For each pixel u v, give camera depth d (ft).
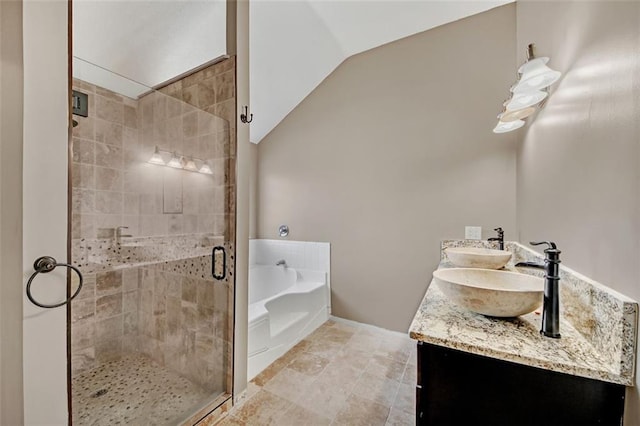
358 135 9.06
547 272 2.80
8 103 2.83
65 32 3.20
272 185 10.89
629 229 2.22
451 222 7.72
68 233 3.25
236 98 5.39
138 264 6.27
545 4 4.81
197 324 5.73
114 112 6.06
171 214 5.97
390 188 8.55
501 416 2.53
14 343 2.89
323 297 9.23
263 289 10.44
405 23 7.71
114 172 6.16
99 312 6.12
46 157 3.07
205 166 5.65
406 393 5.63
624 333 2.12
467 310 3.53
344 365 6.64
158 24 5.75
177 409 5.04
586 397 2.27
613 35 2.53
